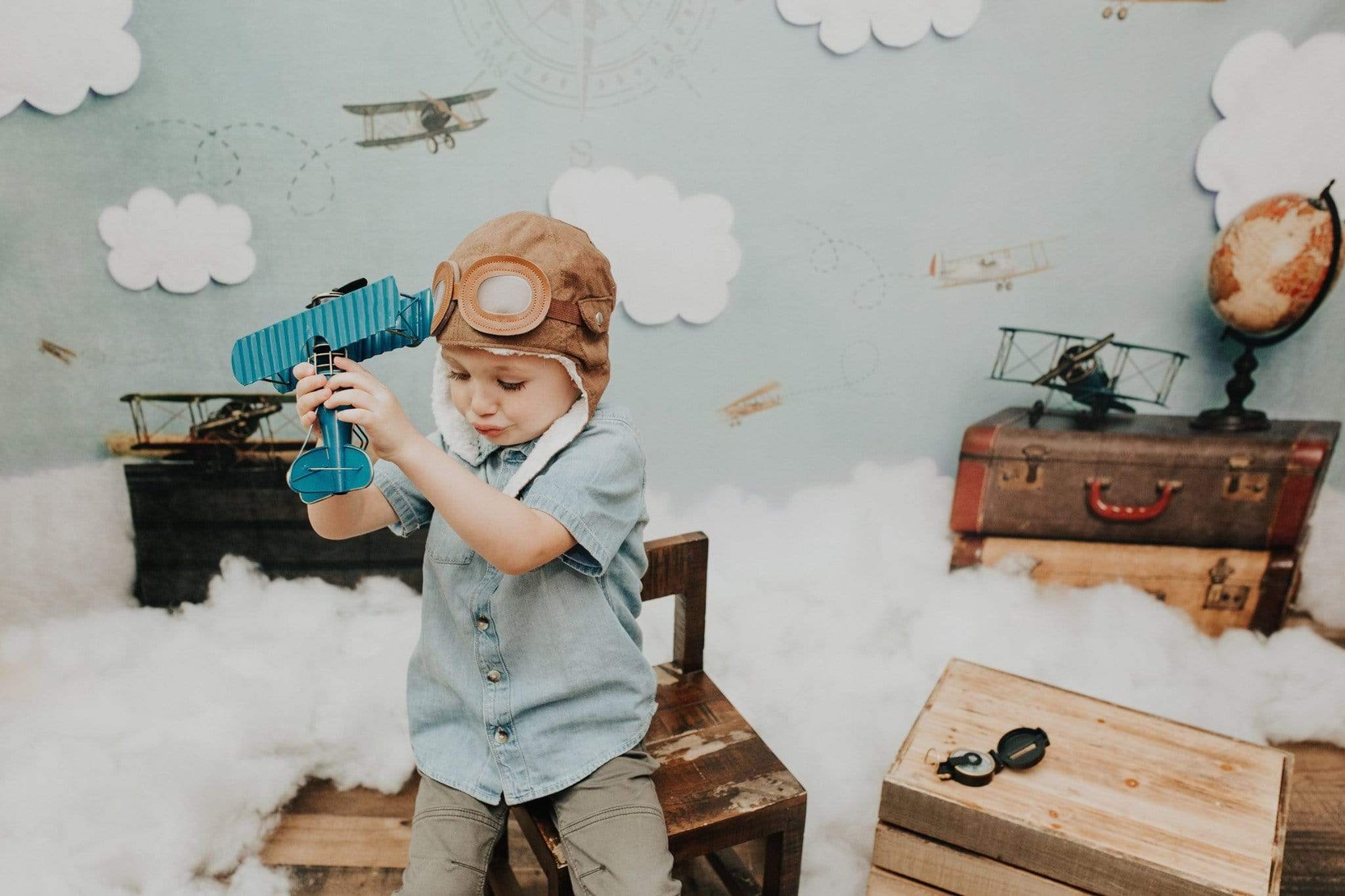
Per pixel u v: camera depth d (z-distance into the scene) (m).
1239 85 1.44
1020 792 0.93
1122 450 1.57
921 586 1.71
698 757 1.00
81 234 1.43
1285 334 1.50
